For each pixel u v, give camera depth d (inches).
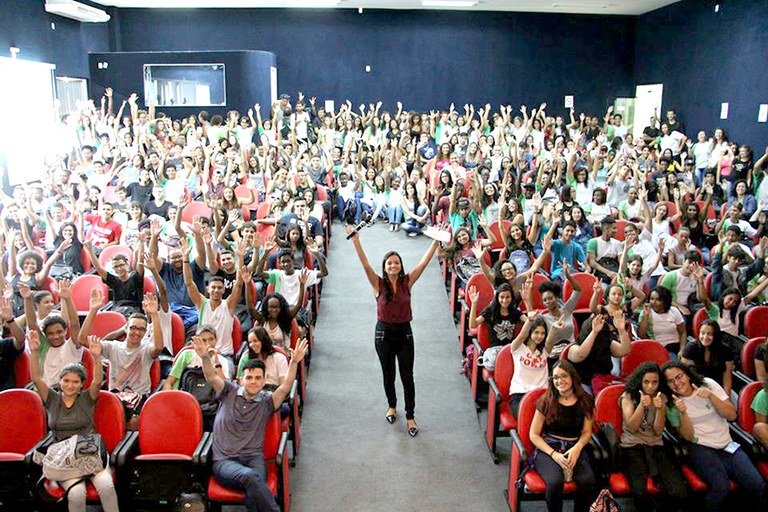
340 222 424.2
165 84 550.6
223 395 156.8
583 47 623.8
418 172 399.5
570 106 629.6
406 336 196.2
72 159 436.8
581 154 467.8
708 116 504.7
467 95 626.5
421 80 622.2
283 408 175.3
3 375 179.0
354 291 303.9
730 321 221.1
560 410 155.9
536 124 571.2
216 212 282.2
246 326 219.0
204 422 168.1
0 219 271.0
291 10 604.1
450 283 300.7
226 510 164.2
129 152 429.1
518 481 156.2
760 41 438.3
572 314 224.2
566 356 185.5
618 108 631.2
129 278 232.7
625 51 627.5
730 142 474.3
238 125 522.9
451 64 620.1
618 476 157.1
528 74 625.6
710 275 250.5
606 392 166.1
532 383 179.3
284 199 329.4
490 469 182.5
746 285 244.1
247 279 204.8
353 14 607.2
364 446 192.7
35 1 460.1
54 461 143.6
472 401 217.9
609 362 186.5
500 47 619.2
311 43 610.2
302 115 536.4
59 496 143.7
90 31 557.3
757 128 442.9
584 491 150.4
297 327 209.5
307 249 274.7
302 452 189.3
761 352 187.0
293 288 237.3
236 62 542.3
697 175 467.5
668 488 151.3
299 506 165.8
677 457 158.1
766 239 254.7
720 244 271.0
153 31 601.0
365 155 462.6
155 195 333.1
